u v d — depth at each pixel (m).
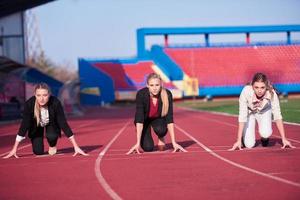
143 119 9.16
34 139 9.62
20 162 8.62
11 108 28.67
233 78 60.94
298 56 63.56
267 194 5.25
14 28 43.75
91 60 64.69
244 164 7.41
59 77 103.38
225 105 39.97
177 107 42.84
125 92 60.78
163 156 8.76
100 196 5.50
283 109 26.75
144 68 63.53
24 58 44.00
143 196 5.41
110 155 9.27
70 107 34.44
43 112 9.12
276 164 7.30
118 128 19.14
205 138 12.88
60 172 7.33
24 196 5.65
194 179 6.32
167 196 5.36
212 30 62.75
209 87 59.69
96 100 60.12
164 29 63.09
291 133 13.20
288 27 63.22
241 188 5.62
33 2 40.62
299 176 6.25
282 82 60.44
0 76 34.94
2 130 20.92
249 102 9.09
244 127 9.48
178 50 65.12
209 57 63.94
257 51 64.50
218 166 7.33
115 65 64.25
